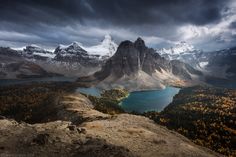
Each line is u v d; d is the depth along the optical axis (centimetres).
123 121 11475
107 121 11238
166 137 9650
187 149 8275
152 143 8094
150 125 11631
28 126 7394
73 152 5691
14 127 7094
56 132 6950
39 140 6088
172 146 8206
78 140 6531
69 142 6309
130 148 7069
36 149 5672
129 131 9394
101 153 5725
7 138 6194
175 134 11588
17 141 6053
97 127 9644
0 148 5559
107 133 8569
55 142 6194
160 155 6969
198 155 7838
